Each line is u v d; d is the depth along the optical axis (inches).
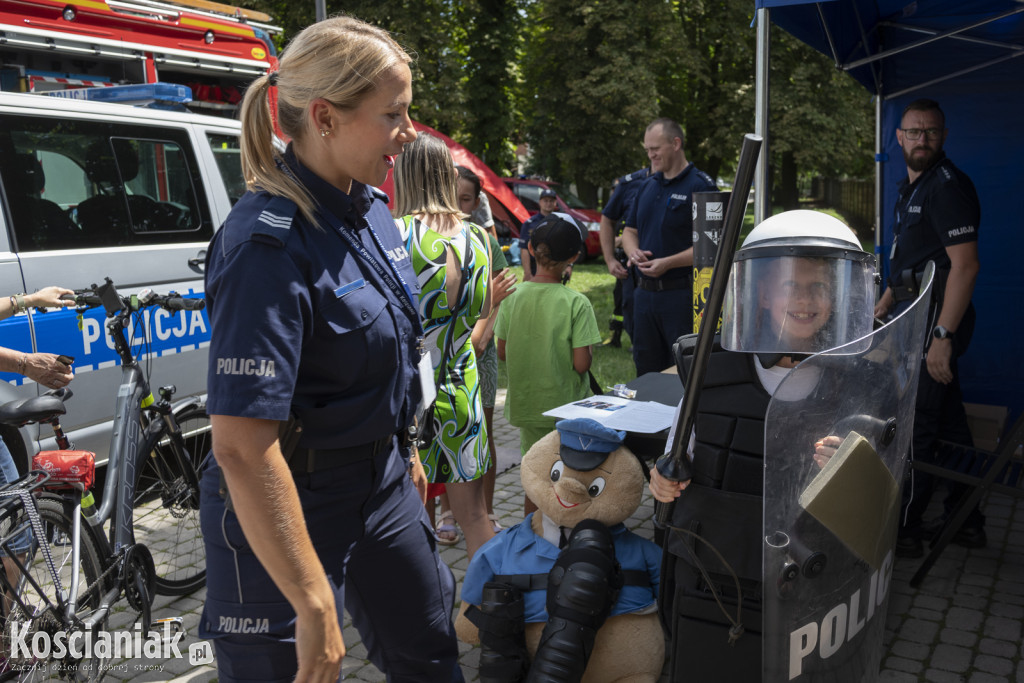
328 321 63.3
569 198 772.0
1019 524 171.0
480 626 101.7
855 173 1125.1
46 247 155.3
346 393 67.0
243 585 66.2
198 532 148.2
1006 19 201.5
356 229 69.1
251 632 66.6
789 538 67.6
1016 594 141.1
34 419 106.1
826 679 73.0
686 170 188.5
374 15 762.2
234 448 58.1
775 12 161.3
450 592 82.4
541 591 105.2
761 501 79.2
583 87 864.3
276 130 66.7
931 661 121.4
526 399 141.5
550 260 141.1
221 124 199.3
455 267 109.9
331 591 61.2
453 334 112.6
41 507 103.7
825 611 70.9
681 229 187.8
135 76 259.3
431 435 112.4
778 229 80.1
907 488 152.4
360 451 69.1
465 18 866.8
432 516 149.5
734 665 84.5
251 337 58.4
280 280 59.7
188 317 181.5
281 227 60.6
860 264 79.1
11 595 100.5
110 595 112.6
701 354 72.3
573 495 105.6
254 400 57.7
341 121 62.4
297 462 66.2
